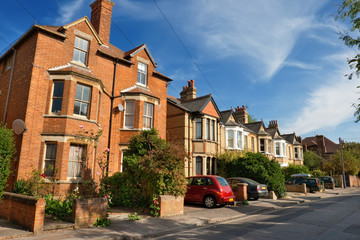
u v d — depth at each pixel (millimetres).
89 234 7414
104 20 17516
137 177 11508
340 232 8102
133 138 12125
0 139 7355
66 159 12273
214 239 7234
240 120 35031
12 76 14414
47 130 12477
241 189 15625
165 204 10562
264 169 19172
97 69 15562
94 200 8586
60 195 11688
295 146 42938
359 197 21312
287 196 20125
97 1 17844
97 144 14227
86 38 15125
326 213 12156
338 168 42219
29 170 11773
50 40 13445
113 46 18594
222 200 13164
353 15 7898
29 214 7461
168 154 11109
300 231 8219
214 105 23703
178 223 9391
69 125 12633
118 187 12258
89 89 14102
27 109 12117
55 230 7625
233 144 26203
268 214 12211
